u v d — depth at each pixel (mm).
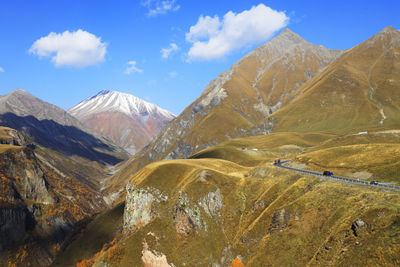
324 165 105250
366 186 71500
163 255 92000
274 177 103188
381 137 164625
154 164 131875
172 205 105812
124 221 123625
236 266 79688
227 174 118125
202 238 94438
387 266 45281
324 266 55562
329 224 64562
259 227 83375
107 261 92188
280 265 65750
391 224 51125
